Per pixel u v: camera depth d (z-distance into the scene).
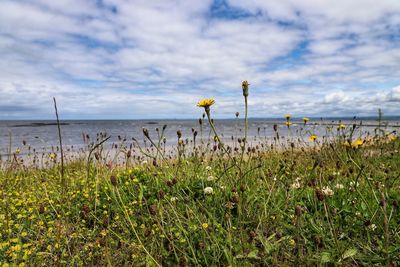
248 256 2.65
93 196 4.77
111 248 3.32
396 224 3.18
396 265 2.60
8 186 6.14
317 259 2.56
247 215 3.49
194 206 3.73
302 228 3.17
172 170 5.31
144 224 3.66
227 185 4.27
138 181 5.13
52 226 3.91
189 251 3.05
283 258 2.76
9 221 3.86
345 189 3.96
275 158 6.36
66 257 3.22
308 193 3.91
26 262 3.08
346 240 3.04
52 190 5.53
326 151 6.43
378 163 5.94
